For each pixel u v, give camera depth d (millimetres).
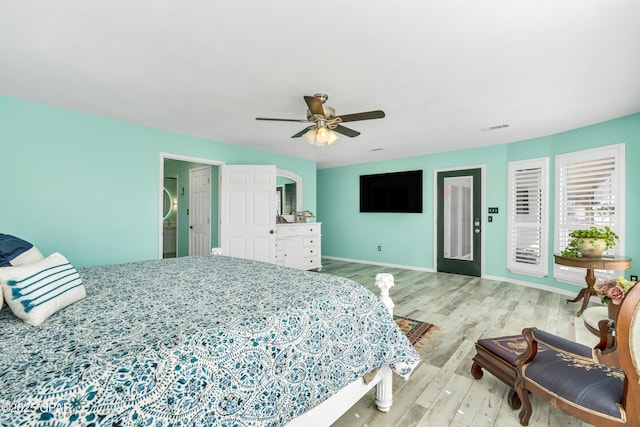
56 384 773
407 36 1834
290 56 2078
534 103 2959
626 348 1136
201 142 4434
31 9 1577
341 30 1776
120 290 1712
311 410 1321
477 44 1917
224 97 2828
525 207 4473
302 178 6137
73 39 1873
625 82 2473
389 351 1648
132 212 3691
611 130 3469
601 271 3553
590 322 1916
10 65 2215
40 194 3020
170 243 7266
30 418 709
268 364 1148
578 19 1659
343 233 7090
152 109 3180
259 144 4867
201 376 969
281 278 2004
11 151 2854
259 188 4785
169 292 1665
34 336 1074
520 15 1632
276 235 5148
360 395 1579
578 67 2219
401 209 5961
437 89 2619
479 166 5012
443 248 5500
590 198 3686
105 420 784
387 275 1836
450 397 1835
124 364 878
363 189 6609
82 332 1109
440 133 4105
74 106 3094
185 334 1081
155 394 873
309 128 2854
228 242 4695
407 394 1867
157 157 3918
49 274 1353
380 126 3762
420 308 3480
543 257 4234
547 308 3467
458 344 2543
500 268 4816
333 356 1398
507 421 1621
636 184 3256
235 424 1013
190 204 5746
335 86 2562
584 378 1347
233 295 1594
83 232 3305
